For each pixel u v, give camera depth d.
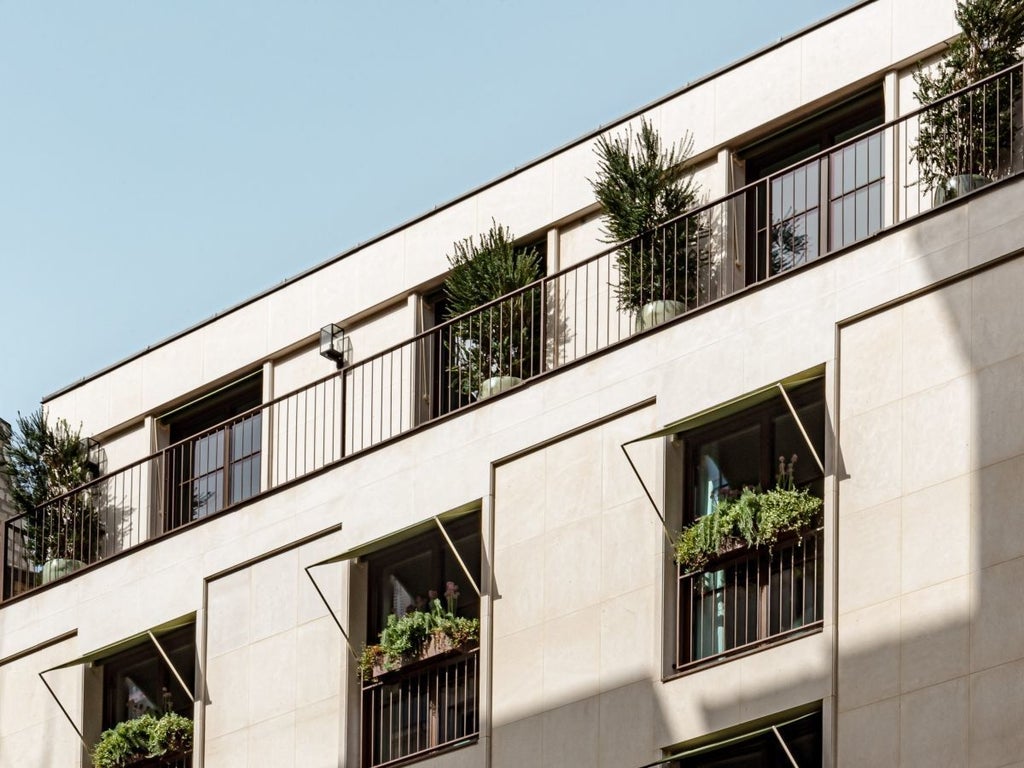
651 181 35.94
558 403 34.69
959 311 31.53
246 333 41.16
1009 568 30.06
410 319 39.09
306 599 36.59
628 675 32.81
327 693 35.88
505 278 37.03
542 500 34.47
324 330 38.97
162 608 38.19
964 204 31.86
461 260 38.09
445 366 38.16
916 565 30.78
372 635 35.84
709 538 32.47
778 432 32.81
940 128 33.72
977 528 30.47
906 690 30.33
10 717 39.62
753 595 32.25
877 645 30.75
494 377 36.53
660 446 33.50
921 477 31.11
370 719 35.28
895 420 31.58
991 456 30.67
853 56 35.66
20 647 39.81
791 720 31.12
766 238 33.97
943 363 31.44
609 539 33.62
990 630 29.97
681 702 32.19
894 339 31.92
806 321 32.69
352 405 39.16
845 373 32.19
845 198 34.94
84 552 41.41
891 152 34.56
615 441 34.00
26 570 42.16
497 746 33.59
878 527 31.22
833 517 31.56
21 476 41.84
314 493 36.97
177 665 38.03
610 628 33.19
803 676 31.20
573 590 33.72
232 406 41.41
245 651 37.00
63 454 41.91
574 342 36.69
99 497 41.81
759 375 32.88
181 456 41.31
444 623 34.56
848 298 32.44
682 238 35.69
